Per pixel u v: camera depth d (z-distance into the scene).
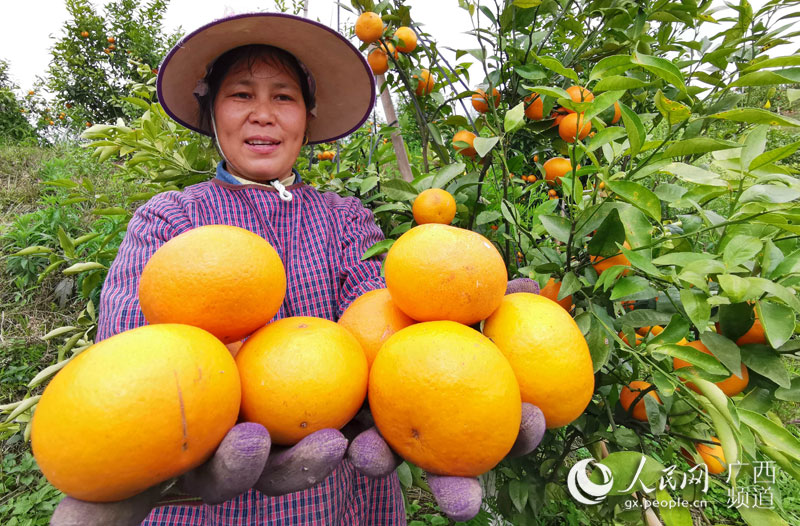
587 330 0.94
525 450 0.59
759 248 0.79
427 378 0.52
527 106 1.48
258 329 0.66
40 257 3.41
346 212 1.38
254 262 0.60
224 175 1.27
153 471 0.46
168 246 0.61
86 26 7.81
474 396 0.52
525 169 2.29
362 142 2.04
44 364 2.93
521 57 1.40
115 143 1.74
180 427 0.46
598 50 1.46
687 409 1.12
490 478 1.39
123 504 0.49
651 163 0.94
